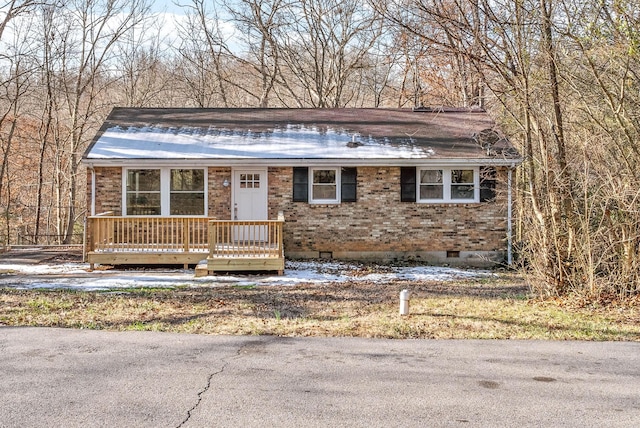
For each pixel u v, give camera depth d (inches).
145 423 208.8
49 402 229.5
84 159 690.8
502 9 535.8
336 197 742.5
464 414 221.8
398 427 208.2
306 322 397.4
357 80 1456.7
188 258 653.3
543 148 480.4
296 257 739.4
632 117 491.2
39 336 346.3
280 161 713.0
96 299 476.1
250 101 1493.6
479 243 744.3
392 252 741.9
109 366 282.2
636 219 456.4
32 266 681.6
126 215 720.3
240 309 445.1
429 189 746.2
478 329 379.2
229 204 730.2
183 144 744.3
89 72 1270.9
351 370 280.7
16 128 1296.8
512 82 498.6
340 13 1259.8
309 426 208.1
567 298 477.7
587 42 478.6
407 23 852.0
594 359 306.2
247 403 231.1
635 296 471.8
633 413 224.2
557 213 481.1
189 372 273.6
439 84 1219.2
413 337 357.7
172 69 1450.5
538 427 209.5
